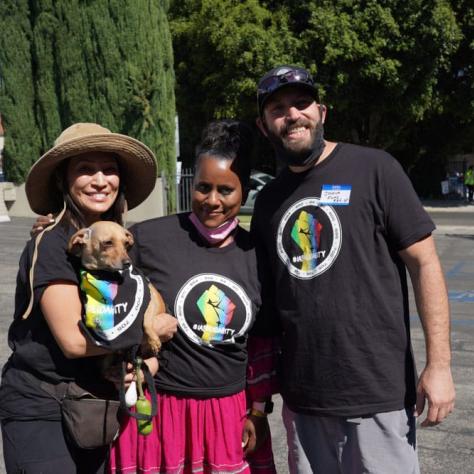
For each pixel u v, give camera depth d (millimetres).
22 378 2383
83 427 2342
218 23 21562
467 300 8688
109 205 2605
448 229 17531
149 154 2660
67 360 2369
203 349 2635
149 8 19172
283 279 2621
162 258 2701
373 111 22656
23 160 20672
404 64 21109
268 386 2814
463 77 23688
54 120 19984
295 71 2541
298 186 2623
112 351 2309
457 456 4066
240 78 21234
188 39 23828
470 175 28266
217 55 22656
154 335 2379
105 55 18844
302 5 21188
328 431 2598
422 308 2477
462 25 22891
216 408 2645
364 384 2486
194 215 2760
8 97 20375
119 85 19016
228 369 2664
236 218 2771
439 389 2424
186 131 26547
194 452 2635
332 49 20078
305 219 2566
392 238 2504
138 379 2375
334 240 2506
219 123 2738
